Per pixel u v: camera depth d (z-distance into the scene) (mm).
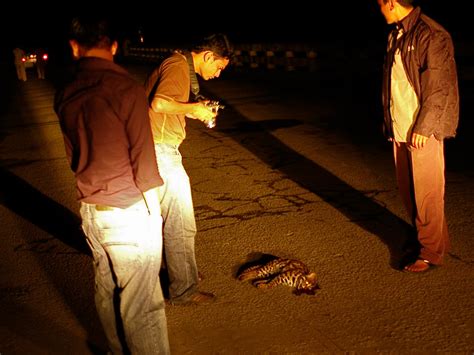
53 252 4582
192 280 3566
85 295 3826
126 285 2580
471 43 11398
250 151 7629
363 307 3449
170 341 3203
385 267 3961
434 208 3732
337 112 10172
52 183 6641
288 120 9711
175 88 3055
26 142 9312
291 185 5961
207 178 6422
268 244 4461
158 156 3223
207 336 3234
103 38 2410
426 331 3158
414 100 3559
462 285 3648
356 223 4793
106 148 2342
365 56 14453
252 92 13711
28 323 3480
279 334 3211
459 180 5809
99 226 2480
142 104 2334
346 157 6996
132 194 2445
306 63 16578
